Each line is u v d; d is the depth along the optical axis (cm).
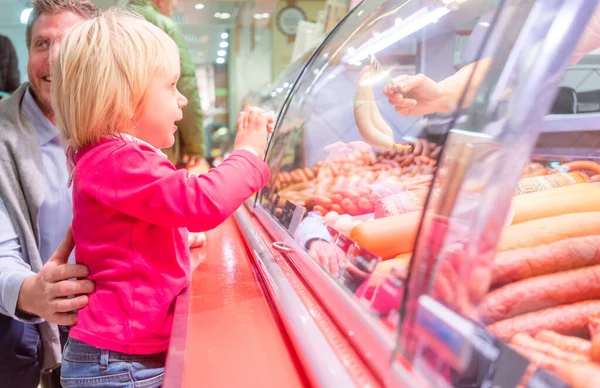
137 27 91
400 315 52
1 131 128
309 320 66
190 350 68
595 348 49
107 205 85
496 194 50
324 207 116
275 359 65
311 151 150
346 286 71
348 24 150
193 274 103
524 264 63
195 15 598
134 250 87
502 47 57
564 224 71
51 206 138
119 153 85
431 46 117
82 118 86
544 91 51
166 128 96
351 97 138
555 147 109
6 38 384
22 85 141
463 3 108
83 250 90
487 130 52
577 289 61
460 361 45
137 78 87
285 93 195
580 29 52
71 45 87
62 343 153
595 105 123
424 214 56
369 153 134
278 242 108
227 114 629
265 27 570
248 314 80
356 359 54
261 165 95
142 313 87
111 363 86
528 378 44
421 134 121
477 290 49
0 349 130
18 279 100
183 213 82
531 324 57
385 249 76
